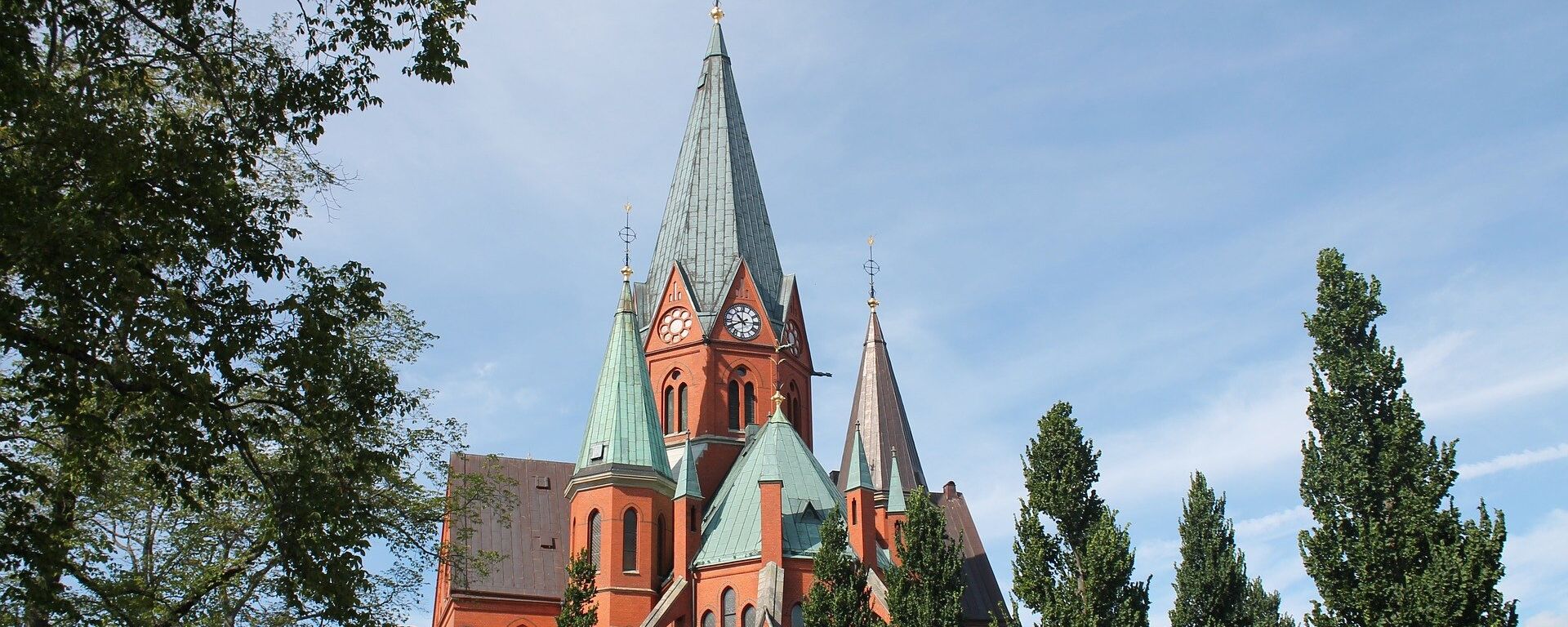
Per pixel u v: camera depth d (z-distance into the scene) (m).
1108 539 58.47
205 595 43.44
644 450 86.56
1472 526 50.06
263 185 42.53
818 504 84.62
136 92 31.94
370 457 35.28
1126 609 57.62
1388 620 50.03
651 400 89.44
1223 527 80.06
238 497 38.97
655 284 103.56
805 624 65.50
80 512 40.72
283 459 36.44
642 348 91.25
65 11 30.20
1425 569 49.94
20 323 29.91
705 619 80.38
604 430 86.69
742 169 106.31
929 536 65.75
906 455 101.69
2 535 30.00
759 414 98.94
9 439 32.91
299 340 32.91
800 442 89.31
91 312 30.12
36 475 32.06
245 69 33.84
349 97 33.16
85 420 31.00
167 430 31.61
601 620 81.88
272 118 32.47
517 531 94.69
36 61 28.89
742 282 101.50
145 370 30.67
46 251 27.88
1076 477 61.06
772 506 78.50
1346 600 51.34
